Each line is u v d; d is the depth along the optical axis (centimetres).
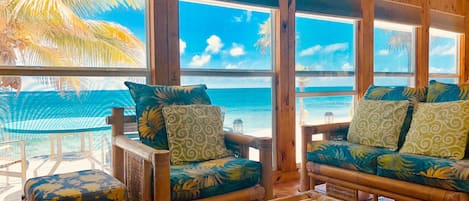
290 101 368
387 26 471
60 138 269
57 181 187
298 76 388
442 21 529
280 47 359
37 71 257
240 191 212
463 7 564
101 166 286
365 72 431
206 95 265
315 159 285
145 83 296
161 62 295
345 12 411
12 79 250
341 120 425
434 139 236
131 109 293
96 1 277
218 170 206
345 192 265
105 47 281
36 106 259
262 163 222
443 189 209
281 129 362
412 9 484
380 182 240
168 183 183
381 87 309
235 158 233
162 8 295
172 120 235
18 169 256
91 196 170
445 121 238
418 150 240
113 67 284
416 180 222
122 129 241
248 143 230
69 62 268
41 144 263
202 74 325
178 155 226
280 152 362
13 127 252
